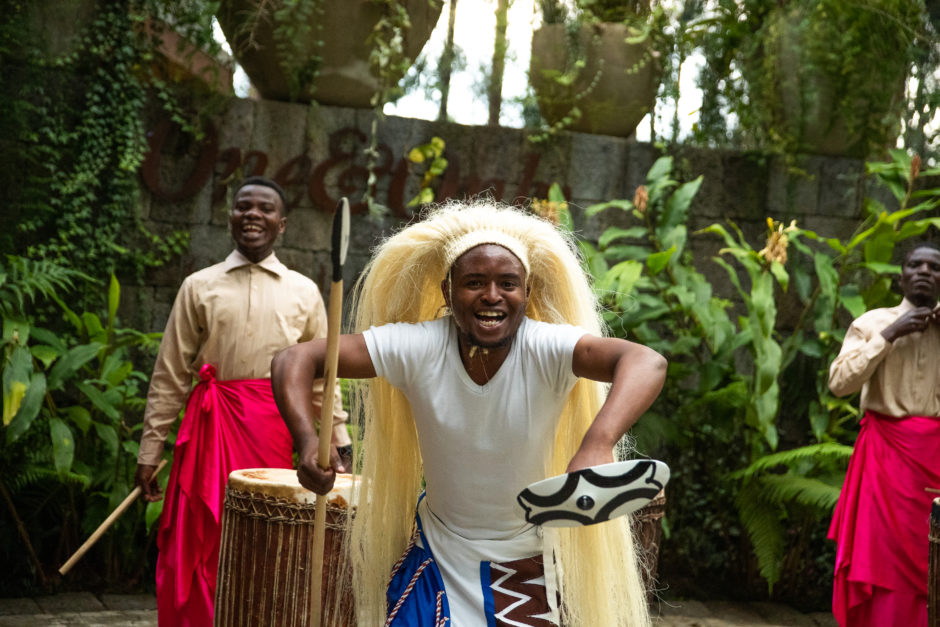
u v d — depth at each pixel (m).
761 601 5.03
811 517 4.98
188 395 3.70
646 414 4.84
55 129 4.89
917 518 3.80
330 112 5.32
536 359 1.95
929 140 5.88
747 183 5.72
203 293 3.61
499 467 2.02
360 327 2.17
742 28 5.75
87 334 4.79
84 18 4.95
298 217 5.29
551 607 2.06
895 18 5.61
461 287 1.91
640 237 5.62
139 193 5.05
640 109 5.64
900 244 5.79
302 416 1.85
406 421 2.23
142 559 4.68
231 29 5.21
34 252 4.82
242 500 2.77
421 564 2.09
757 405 4.73
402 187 5.37
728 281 5.70
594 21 5.55
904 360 3.91
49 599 4.44
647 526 3.00
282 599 2.71
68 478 4.42
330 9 5.14
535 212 5.12
